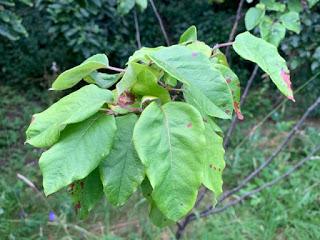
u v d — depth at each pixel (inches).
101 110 28.0
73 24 178.9
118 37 199.2
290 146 162.4
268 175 141.5
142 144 25.6
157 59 27.5
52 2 181.6
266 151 158.9
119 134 28.4
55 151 26.9
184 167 25.7
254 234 118.1
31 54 210.2
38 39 211.2
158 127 26.3
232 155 154.1
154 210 36.5
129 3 66.1
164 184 25.4
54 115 27.9
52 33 191.3
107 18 195.8
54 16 177.2
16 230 121.4
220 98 27.0
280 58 33.0
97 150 26.8
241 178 144.3
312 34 138.9
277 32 57.3
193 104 29.9
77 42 180.4
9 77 211.3
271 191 130.2
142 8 65.7
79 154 26.8
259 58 32.6
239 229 118.3
